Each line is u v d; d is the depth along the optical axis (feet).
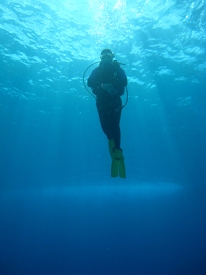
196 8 30.07
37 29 34.86
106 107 14.42
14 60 41.88
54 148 92.32
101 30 34.53
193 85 47.98
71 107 60.54
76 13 31.91
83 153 94.94
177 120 64.23
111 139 14.94
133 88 49.83
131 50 38.29
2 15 32.35
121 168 13.79
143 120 65.26
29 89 52.60
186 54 38.93
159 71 43.73
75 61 42.06
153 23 32.91
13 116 67.26
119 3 29.73
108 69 14.82
